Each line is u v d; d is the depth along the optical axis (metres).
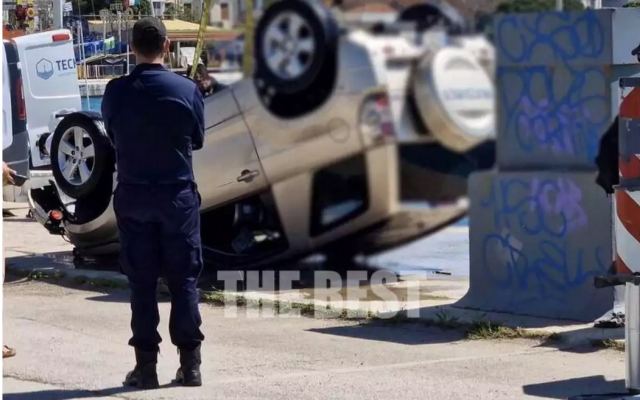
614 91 22.47
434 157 32.72
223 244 29.44
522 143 23.84
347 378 18.75
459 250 32.41
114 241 30.38
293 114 29.03
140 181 17.16
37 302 26.44
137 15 73.12
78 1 82.25
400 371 19.28
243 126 28.73
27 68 50.25
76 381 18.53
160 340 18.03
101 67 73.44
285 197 29.25
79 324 23.66
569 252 22.83
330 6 30.75
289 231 29.44
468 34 33.06
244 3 30.55
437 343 21.62
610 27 22.44
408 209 31.98
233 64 29.80
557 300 23.03
